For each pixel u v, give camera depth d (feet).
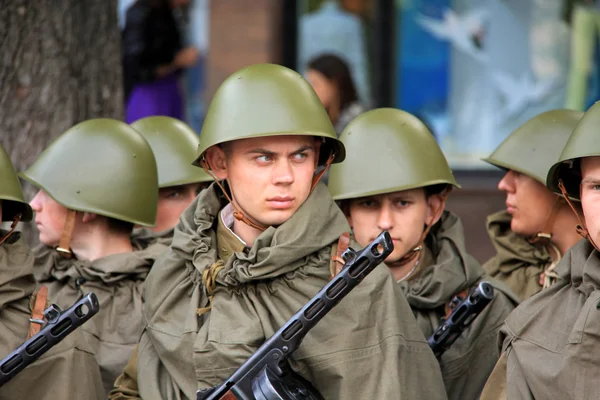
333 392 24.36
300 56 60.34
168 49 54.70
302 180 24.82
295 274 24.95
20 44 37.83
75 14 38.58
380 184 29.07
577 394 22.93
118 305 31.19
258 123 24.53
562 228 31.24
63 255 31.76
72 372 26.76
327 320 24.59
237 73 25.58
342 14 60.23
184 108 59.52
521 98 59.41
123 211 31.27
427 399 24.61
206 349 24.84
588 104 59.11
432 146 29.99
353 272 23.09
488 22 59.41
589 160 23.38
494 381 24.98
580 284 24.02
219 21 59.62
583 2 58.80
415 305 28.91
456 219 30.60
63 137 31.73
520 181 31.58
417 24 60.08
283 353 23.47
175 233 26.73
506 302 29.55
